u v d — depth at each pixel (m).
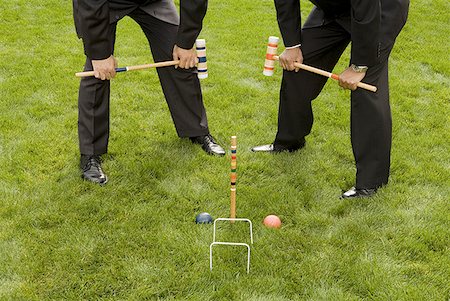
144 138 4.13
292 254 2.93
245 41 6.41
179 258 2.86
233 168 2.96
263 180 3.65
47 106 4.52
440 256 2.93
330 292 2.67
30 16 6.96
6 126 4.16
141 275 2.76
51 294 2.63
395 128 4.35
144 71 5.36
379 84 3.26
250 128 4.33
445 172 3.76
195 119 3.94
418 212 3.31
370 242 3.04
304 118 3.80
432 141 4.16
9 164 3.69
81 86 3.55
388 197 3.43
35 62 5.45
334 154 3.99
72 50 5.87
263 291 2.67
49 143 3.97
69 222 3.14
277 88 5.12
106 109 3.64
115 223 3.16
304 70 3.59
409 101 4.86
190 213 3.28
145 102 4.70
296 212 3.31
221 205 3.37
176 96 3.86
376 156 3.41
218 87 5.07
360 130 3.37
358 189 3.49
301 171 3.75
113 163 3.78
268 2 8.12
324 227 3.18
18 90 4.80
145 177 3.61
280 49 6.24
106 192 3.44
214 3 7.95
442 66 5.78
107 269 2.79
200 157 3.88
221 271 2.77
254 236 3.06
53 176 3.59
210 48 6.14
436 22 7.40
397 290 2.66
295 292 2.68
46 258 2.85
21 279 2.71
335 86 5.14
